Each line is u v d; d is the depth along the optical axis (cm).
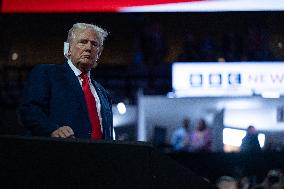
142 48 1422
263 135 1573
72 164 290
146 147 287
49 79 394
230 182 627
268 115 1625
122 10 956
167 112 1617
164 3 959
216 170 689
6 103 1358
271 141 1584
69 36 405
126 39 1386
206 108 1644
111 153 289
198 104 1638
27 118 375
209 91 1402
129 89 1525
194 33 1276
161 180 287
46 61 1259
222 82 1397
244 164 673
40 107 386
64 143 291
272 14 1209
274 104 1622
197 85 1401
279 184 645
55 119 386
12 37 1296
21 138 293
